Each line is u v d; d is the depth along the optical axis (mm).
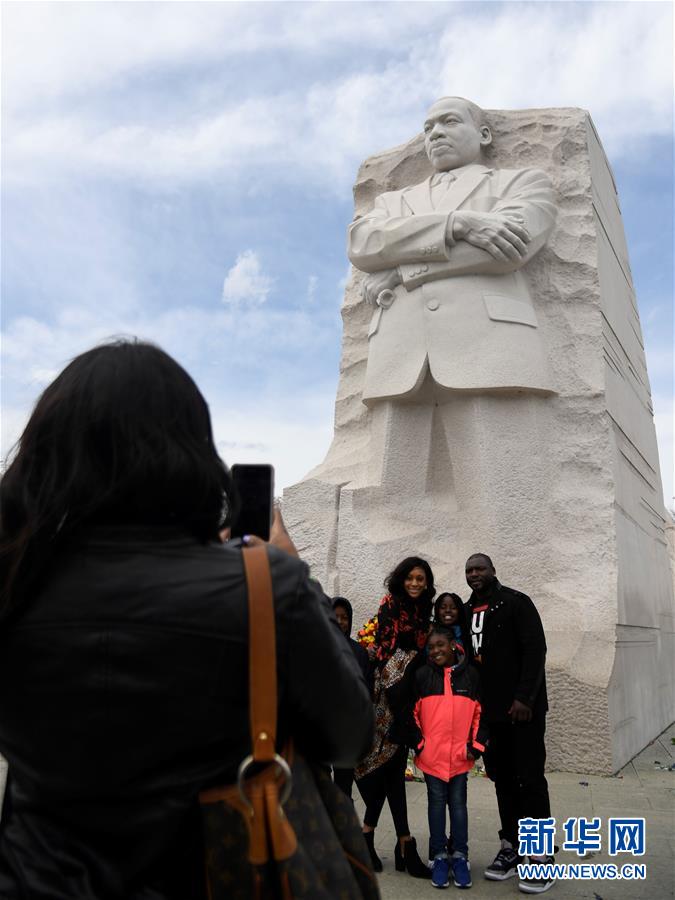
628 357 8414
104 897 1080
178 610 1144
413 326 7203
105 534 1221
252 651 1152
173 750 1127
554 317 7246
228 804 1144
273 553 1242
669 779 5758
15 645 1140
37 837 1121
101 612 1137
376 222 7438
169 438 1268
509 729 3957
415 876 3787
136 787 1115
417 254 7094
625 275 8977
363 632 4531
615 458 7035
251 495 1475
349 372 8297
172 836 1121
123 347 1355
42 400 1309
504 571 6660
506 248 6867
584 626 6258
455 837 3699
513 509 6770
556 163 7590
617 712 6188
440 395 7203
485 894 3570
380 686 3914
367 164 8633
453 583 6750
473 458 6898
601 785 5543
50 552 1189
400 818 3852
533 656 3885
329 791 1329
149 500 1234
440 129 7621
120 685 1109
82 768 1104
